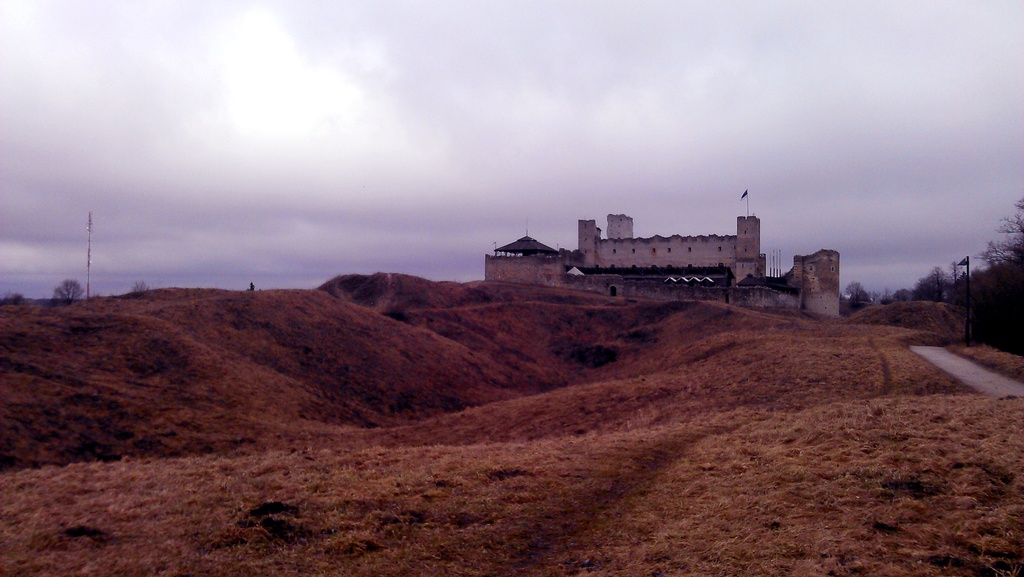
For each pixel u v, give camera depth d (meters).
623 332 66.12
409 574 8.54
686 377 32.41
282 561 8.85
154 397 29.05
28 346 30.77
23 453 22.12
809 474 11.34
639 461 14.55
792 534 8.65
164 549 9.12
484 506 11.27
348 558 9.04
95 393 27.80
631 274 96.69
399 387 42.28
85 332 33.94
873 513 9.12
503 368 54.47
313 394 36.47
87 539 9.57
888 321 56.97
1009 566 7.11
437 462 14.64
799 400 22.72
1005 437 12.55
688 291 76.31
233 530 9.77
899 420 14.95
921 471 10.77
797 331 47.44
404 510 10.95
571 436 21.89
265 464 15.11
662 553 8.69
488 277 89.12
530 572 8.55
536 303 71.44
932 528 8.37
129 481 13.90
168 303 43.19
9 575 8.25
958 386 23.41
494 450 16.75
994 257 47.78
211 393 31.27
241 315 43.03
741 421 18.75
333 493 11.88
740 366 33.00
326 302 51.59
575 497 11.84
